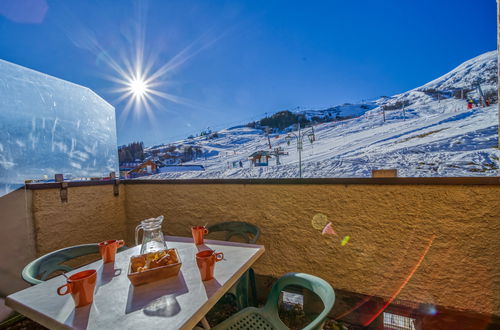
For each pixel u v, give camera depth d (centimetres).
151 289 89
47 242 203
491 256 143
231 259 117
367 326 174
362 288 176
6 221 181
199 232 143
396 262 166
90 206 238
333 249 184
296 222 196
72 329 67
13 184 188
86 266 115
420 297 160
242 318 108
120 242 126
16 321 183
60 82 248
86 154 273
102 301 82
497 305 142
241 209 216
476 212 146
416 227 160
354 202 177
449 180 150
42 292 91
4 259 179
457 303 151
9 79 203
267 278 206
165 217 251
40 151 221
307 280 106
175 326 67
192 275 100
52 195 207
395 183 164
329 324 180
